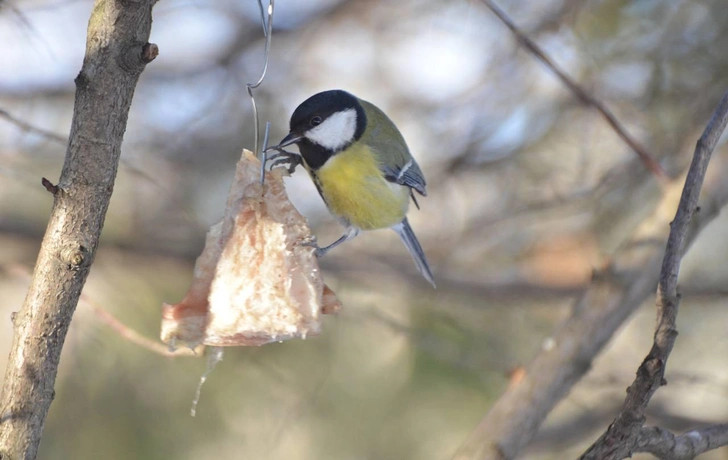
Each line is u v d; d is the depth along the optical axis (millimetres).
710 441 5422
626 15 11469
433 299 12062
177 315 6211
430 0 13156
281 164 8805
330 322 10961
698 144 4730
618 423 5027
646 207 11961
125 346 10383
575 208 12391
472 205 13586
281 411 10430
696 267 12258
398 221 9266
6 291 11711
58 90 12148
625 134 8258
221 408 10531
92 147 4562
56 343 4734
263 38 13516
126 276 11617
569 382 7469
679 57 11406
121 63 4492
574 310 7797
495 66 12867
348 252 12641
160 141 12945
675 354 12031
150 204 12172
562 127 12320
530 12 12250
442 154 13391
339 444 10609
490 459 7031
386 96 13797
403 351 10914
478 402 10562
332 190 8781
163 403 10500
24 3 10820
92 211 4641
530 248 12961
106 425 10297
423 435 10594
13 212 11703
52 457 10141
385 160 8883
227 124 13141
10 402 4699
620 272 7797
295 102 13734
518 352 11625
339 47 14031
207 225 12227
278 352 10719
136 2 4398
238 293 6180
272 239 6270
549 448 10242
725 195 7973
